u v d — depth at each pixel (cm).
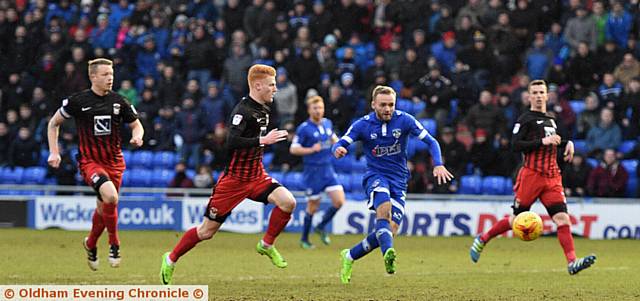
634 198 4122
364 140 2109
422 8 4809
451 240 3656
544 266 2667
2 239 3422
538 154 2433
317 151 3247
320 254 3020
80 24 5000
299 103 4528
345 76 4428
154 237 3594
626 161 4200
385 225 2012
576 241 3700
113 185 2120
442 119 4325
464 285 2141
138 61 4866
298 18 4928
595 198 3906
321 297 1892
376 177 2094
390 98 2052
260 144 1955
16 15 5009
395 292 1986
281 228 2102
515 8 4784
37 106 4653
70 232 3809
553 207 2411
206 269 2498
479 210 3891
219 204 2025
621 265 2706
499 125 4203
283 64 4591
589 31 4644
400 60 4653
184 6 5059
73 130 4491
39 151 4450
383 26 4872
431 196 3922
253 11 4931
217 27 5059
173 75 4625
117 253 2170
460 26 4672
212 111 4412
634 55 4566
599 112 4275
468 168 4216
